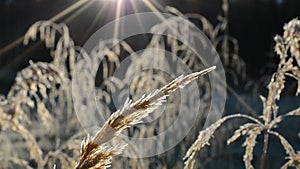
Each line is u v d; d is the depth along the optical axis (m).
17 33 9.69
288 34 1.36
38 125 2.85
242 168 3.69
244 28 9.16
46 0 9.45
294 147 4.57
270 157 4.23
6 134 2.75
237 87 5.01
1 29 9.66
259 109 4.28
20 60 6.55
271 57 5.02
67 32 2.84
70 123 2.92
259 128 1.43
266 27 9.09
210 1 8.33
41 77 1.88
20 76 1.88
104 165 0.83
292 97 4.97
